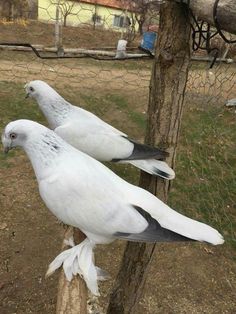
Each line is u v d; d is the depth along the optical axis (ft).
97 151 1.67
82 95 4.40
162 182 1.47
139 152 1.42
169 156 1.41
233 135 3.68
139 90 4.65
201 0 1.01
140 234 1.17
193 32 1.21
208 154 3.42
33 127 1.19
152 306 2.17
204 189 3.02
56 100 1.78
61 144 1.21
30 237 2.51
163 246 2.52
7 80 4.52
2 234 2.51
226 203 2.91
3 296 2.16
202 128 3.66
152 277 2.32
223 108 3.97
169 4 1.17
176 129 1.37
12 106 3.97
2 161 3.17
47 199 1.20
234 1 0.90
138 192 1.24
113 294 1.82
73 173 1.17
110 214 1.18
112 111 4.16
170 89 1.29
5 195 2.81
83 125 1.70
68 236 1.37
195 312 2.16
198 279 2.33
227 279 2.35
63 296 1.18
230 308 2.19
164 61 1.25
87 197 1.17
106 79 4.84
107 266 2.36
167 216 1.20
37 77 4.69
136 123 3.97
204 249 2.53
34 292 2.19
